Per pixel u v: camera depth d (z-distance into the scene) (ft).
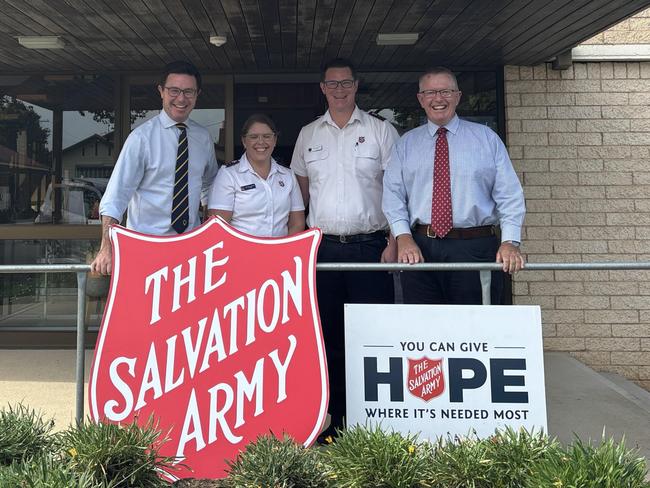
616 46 18.06
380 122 10.94
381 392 8.29
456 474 7.23
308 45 16.51
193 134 10.41
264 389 8.00
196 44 16.38
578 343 18.13
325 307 10.86
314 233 8.38
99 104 19.03
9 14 13.96
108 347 8.02
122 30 15.08
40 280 18.83
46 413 12.48
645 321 18.08
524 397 8.19
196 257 8.30
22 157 19.17
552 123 18.40
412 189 9.94
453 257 9.63
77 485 6.54
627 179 18.33
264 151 10.16
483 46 16.65
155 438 7.54
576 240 18.28
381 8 13.87
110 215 9.24
